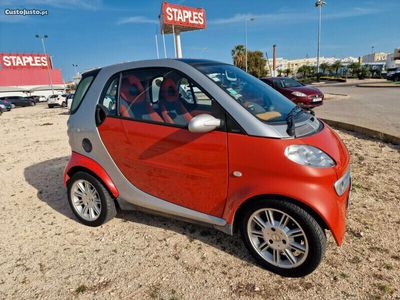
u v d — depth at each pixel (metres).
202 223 2.62
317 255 2.15
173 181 2.65
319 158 2.16
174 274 2.43
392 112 9.29
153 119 2.70
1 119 17.59
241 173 2.28
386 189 3.66
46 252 2.86
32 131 10.98
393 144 5.59
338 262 2.42
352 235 2.76
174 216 2.78
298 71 63.50
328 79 39.03
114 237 3.03
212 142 2.35
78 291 2.31
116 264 2.60
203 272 2.44
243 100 2.43
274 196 2.21
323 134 2.48
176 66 2.63
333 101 13.91
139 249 2.80
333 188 2.14
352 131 6.93
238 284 2.28
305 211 2.13
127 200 3.03
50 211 3.76
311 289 2.17
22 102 36.66
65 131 10.34
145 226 3.21
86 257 2.74
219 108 2.34
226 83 2.57
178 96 2.61
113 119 2.91
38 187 4.66
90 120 3.07
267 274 2.37
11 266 2.68
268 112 2.43
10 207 3.96
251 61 54.81
